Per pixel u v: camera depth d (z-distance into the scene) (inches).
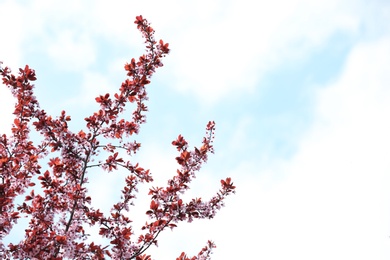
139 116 267.0
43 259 193.9
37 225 220.5
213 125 244.7
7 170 204.2
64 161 236.2
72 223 217.9
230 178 239.0
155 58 257.4
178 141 239.3
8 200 188.7
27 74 225.1
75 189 220.8
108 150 256.7
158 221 218.4
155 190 227.1
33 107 229.1
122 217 232.4
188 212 222.1
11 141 220.8
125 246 217.3
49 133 231.9
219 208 231.6
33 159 225.0
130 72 255.6
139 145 258.1
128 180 246.1
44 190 224.4
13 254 193.5
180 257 235.6
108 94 243.8
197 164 233.0
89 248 204.4
